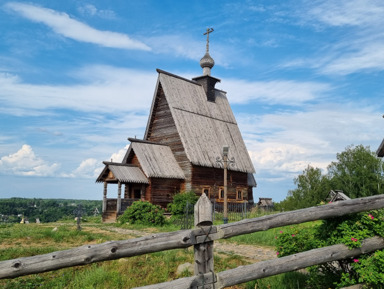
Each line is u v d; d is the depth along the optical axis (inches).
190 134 1398.9
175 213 1195.3
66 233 626.5
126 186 1288.1
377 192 1738.4
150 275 336.2
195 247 200.2
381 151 757.9
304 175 1894.7
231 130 1647.4
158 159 1294.3
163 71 1503.4
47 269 160.1
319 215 251.0
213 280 199.8
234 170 1488.7
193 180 1328.7
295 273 318.0
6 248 487.5
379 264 252.8
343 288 253.8
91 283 312.0
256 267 219.0
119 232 761.0
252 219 223.6
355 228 262.2
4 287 307.6
